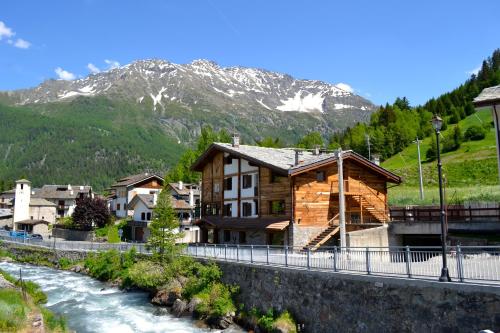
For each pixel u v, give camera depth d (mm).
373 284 19922
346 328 21000
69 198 124688
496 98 28047
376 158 51000
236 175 46750
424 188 81500
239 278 29281
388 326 19094
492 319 15711
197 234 59562
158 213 38500
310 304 23156
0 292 27500
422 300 17938
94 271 46812
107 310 31281
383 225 39469
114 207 101688
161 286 34688
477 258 17984
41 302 33031
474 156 96188
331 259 23062
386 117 152125
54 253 58656
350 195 41438
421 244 41406
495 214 37875
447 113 156750
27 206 105312
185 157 105312
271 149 49594
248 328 25812
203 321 27734
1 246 69688
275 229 38781
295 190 39250
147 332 25859
